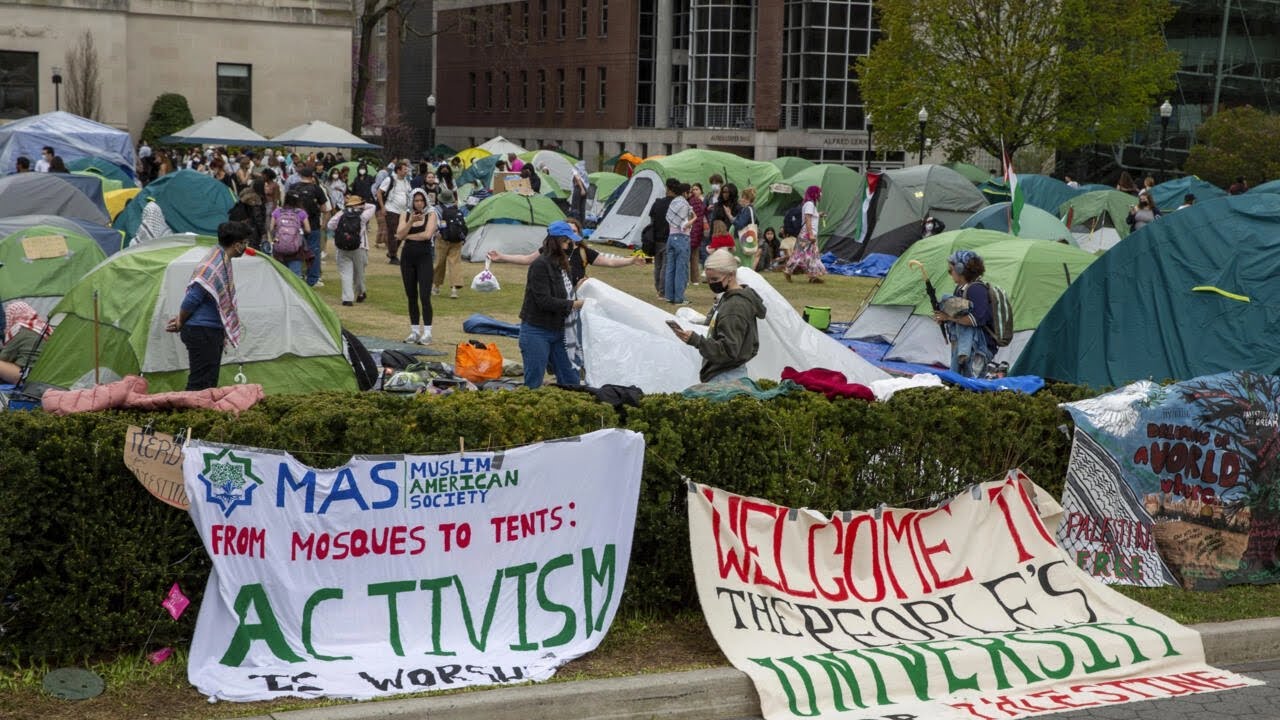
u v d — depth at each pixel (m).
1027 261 16.48
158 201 22.08
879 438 7.57
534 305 10.69
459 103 82.50
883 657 6.59
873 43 61.28
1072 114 40.47
